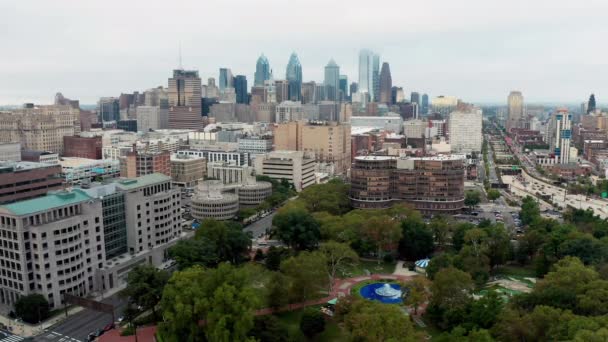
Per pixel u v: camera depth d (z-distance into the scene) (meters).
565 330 184.62
